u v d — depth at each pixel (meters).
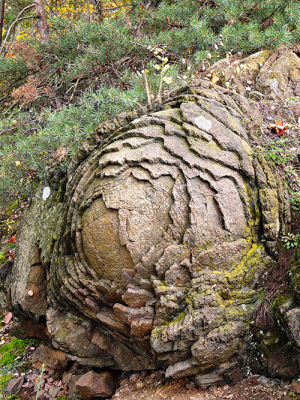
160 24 4.59
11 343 3.63
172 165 2.24
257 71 3.05
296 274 2.02
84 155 2.92
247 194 2.28
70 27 4.53
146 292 2.21
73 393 2.73
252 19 3.84
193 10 4.44
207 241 2.12
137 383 2.42
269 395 1.89
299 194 2.37
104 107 3.41
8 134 4.33
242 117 2.54
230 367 2.07
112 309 2.48
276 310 2.03
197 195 2.15
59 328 2.81
